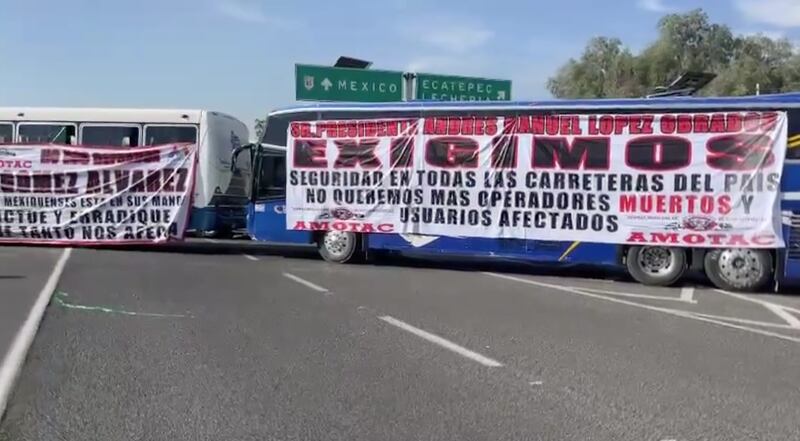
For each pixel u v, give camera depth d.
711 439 4.83
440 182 13.60
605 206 12.61
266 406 5.41
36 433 4.84
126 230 16.36
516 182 13.13
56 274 11.87
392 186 13.91
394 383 6.02
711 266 12.05
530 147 13.04
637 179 12.41
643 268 12.45
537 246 13.07
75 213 16.36
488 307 9.66
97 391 5.71
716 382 6.18
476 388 5.91
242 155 18.66
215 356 6.80
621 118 12.50
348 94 27.64
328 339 7.56
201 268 13.11
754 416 5.30
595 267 14.85
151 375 6.16
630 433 4.92
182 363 6.55
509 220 13.20
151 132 17.19
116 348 7.04
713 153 12.02
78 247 16.53
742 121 11.88
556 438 4.82
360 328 8.12
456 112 13.50
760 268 11.78
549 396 5.72
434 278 12.49
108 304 9.25
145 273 12.24
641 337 7.96
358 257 14.61
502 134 13.20
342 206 14.22
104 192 16.33
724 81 45.03
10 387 5.79
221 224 17.53
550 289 11.50
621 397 5.72
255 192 14.89
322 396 5.66
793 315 9.53
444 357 6.89
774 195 11.73
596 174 12.65
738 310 9.90
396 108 13.87
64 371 6.25
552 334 8.01
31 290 10.21
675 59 47.09
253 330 7.92
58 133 17.31
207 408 5.35
